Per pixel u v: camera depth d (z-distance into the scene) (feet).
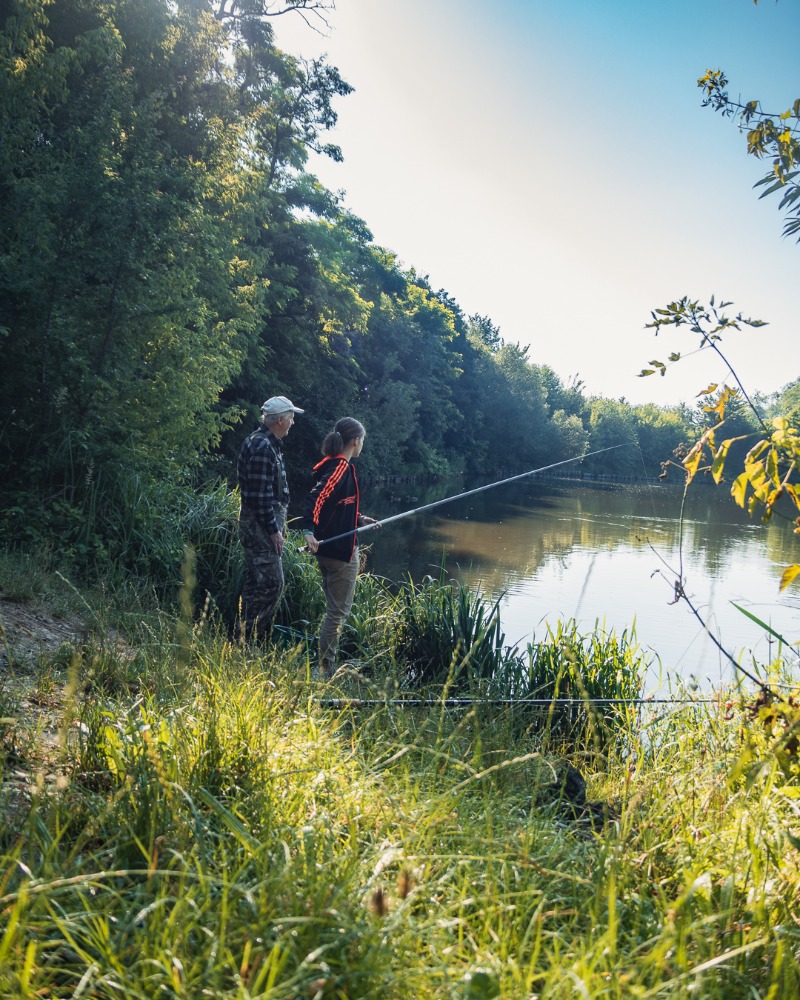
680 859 7.53
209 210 50.06
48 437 25.93
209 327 44.45
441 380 210.79
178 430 31.04
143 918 5.49
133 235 27.58
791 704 8.64
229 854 6.68
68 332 26.55
